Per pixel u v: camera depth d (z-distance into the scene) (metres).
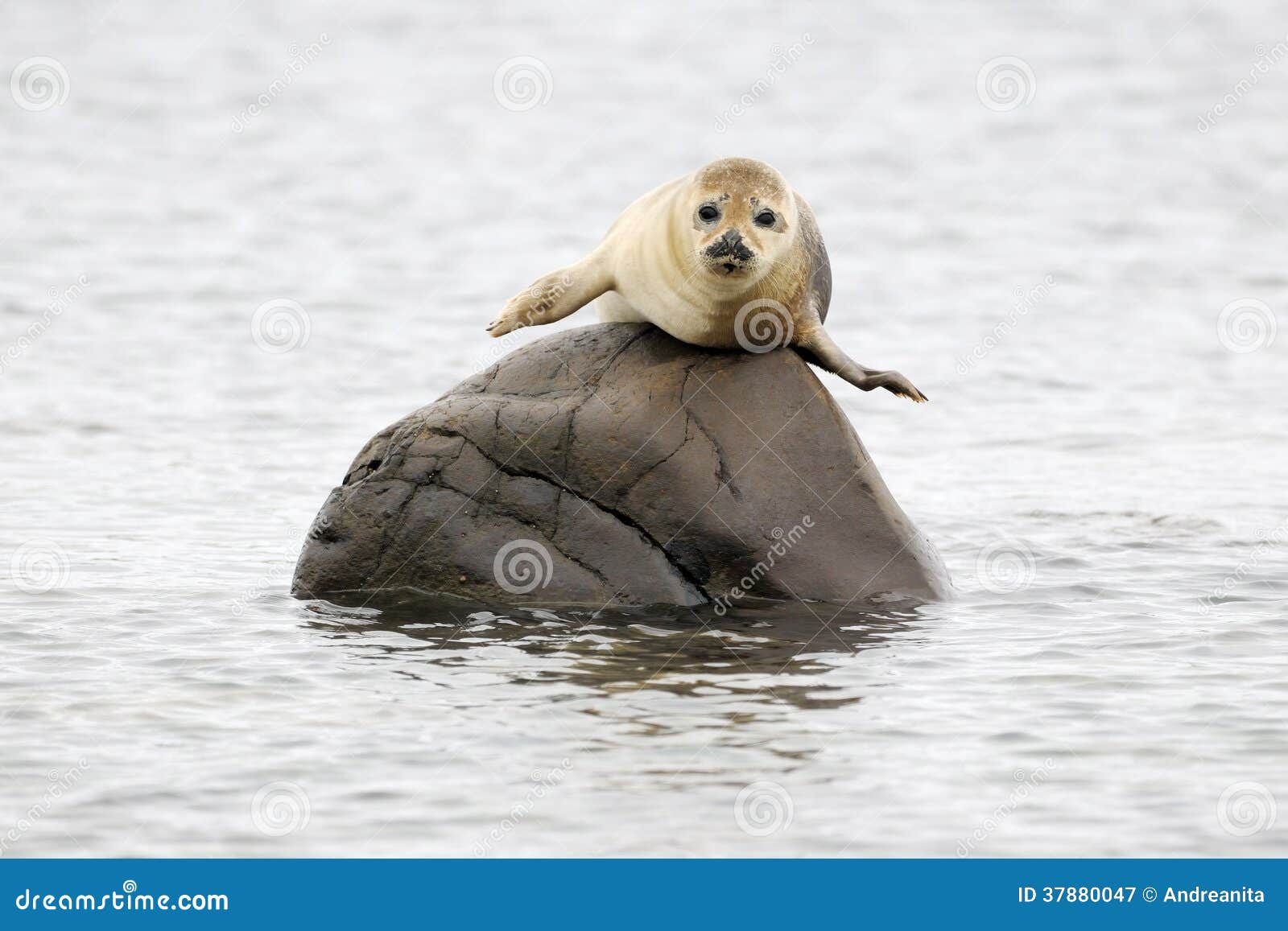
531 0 185.00
